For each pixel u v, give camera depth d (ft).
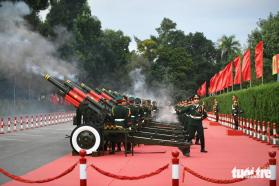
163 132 69.15
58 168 45.88
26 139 84.79
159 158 54.03
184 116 81.15
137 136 59.93
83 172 29.25
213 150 64.23
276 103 80.53
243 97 108.37
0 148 67.56
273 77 188.34
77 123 59.67
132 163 49.44
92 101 58.13
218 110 151.64
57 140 82.43
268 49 194.29
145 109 86.12
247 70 114.42
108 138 56.85
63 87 59.77
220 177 39.99
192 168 45.83
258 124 81.10
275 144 70.64
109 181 37.55
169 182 37.11
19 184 36.73
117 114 56.49
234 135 93.97
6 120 156.46
